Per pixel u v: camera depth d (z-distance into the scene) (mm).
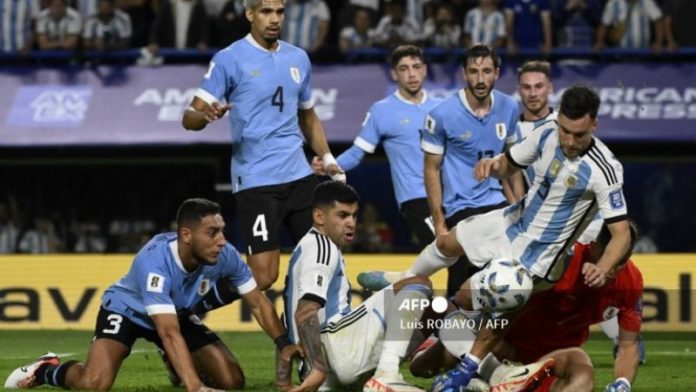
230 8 60938
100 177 65312
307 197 33438
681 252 66000
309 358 26016
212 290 29172
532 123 36156
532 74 35906
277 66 33062
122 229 65250
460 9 60062
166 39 61531
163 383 30578
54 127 59656
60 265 51594
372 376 27234
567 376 25719
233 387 28672
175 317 26406
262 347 42625
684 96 58656
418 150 39812
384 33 60125
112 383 27938
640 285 26641
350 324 27125
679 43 59969
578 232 26047
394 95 40531
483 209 35812
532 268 26266
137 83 60719
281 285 49250
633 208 66438
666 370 34562
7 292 51594
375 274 31062
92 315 51219
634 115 58219
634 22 59938
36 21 61719
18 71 61531
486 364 26344
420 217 39625
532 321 26500
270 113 33000
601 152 25250
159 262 26516
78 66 61500
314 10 60344
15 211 65062
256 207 33094
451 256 28453
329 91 59438
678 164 65938
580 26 59812
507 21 59344
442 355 29000
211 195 65000
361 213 62000
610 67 59656
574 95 24516
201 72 60812
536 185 26094
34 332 49312
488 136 35469
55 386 28641
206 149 61188
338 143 57875
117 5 62031
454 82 58750
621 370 26531
